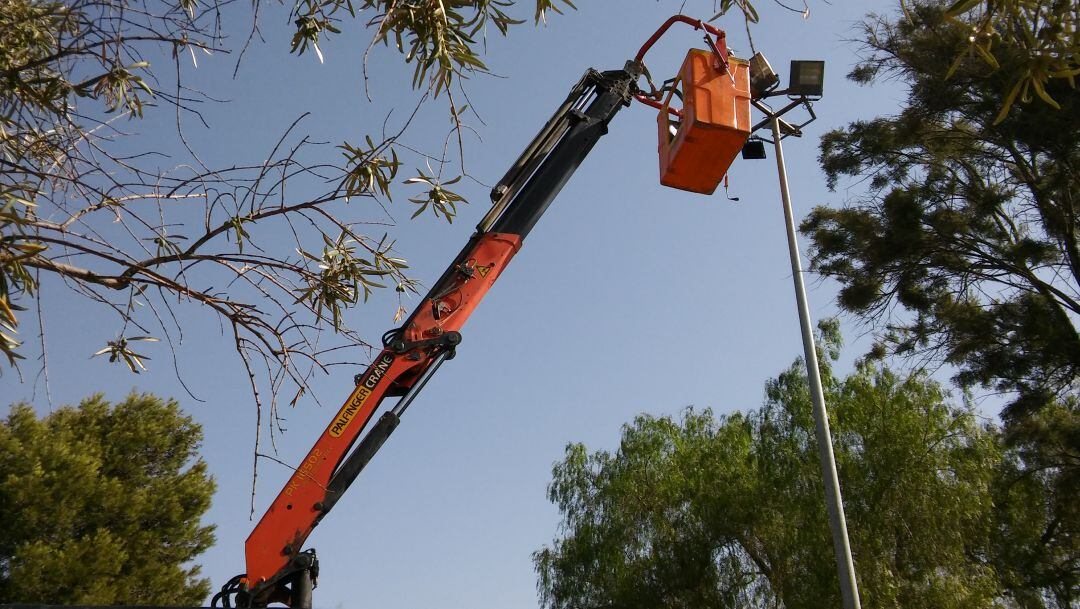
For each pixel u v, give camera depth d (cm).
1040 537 1959
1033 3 304
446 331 697
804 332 1245
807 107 1145
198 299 363
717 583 2170
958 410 2020
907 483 1889
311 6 400
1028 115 1532
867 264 1842
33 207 339
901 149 1831
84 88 378
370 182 365
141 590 2144
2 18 368
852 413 2031
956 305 1803
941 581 1800
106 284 351
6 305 327
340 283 385
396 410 683
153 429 2317
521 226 740
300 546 643
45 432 2138
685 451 2400
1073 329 1727
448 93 395
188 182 358
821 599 1870
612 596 2239
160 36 365
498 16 411
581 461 2508
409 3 393
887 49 1703
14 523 1933
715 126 615
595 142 775
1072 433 1661
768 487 2084
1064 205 1706
